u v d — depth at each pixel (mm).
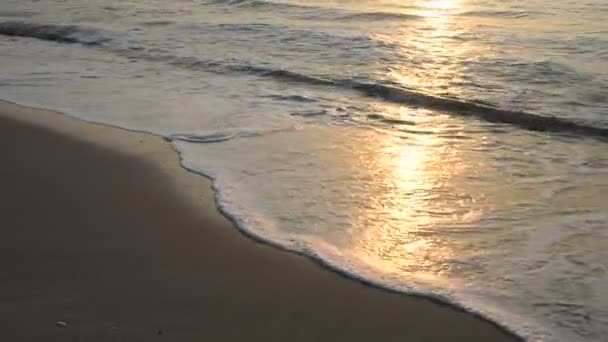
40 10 16781
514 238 5488
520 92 9602
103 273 4891
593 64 10867
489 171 6953
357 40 12852
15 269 4934
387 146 7672
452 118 8766
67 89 10039
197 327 4277
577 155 7418
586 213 5934
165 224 5695
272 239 5449
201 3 17328
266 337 4207
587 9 15898
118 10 16500
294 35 13320
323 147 7605
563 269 4996
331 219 5844
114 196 6270
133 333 4184
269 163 7113
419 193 6398
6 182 6629
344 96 9688
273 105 9219
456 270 5027
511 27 14141
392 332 4281
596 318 4410
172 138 7848
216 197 6234
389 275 4941
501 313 4477
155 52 12266
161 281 4797
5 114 8820
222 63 11391
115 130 8156
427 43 12688
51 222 5715
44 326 4227
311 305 4555
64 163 7117
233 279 4852
